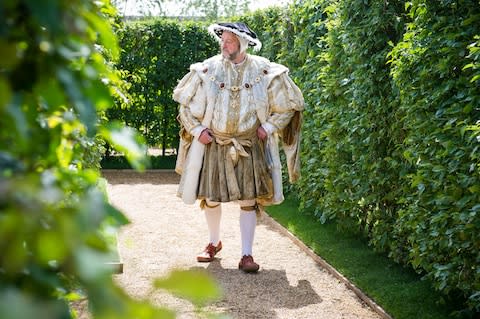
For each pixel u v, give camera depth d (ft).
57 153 3.94
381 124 18.25
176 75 39.63
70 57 2.75
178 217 25.93
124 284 16.74
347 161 21.13
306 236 21.89
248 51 36.22
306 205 24.53
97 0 5.72
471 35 13.73
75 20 2.64
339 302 15.98
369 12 18.57
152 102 39.86
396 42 18.30
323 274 18.34
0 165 2.50
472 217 12.46
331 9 21.47
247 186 18.21
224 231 23.70
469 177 12.66
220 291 2.20
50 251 2.12
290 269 18.83
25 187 2.18
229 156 18.19
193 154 18.69
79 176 3.49
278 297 16.22
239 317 14.58
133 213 26.50
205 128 18.31
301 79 26.94
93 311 2.10
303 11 26.08
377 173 18.63
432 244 14.16
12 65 2.47
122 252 20.12
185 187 18.76
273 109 18.62
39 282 2.44
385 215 18.57
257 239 22.56
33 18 2.53
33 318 1.80
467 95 13.56
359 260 18.93
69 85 2.66
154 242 21.70
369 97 18.75
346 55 20.90
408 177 15.58
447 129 13.84
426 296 15.43
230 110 18.06
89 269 2.08
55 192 2.25
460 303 14.93
